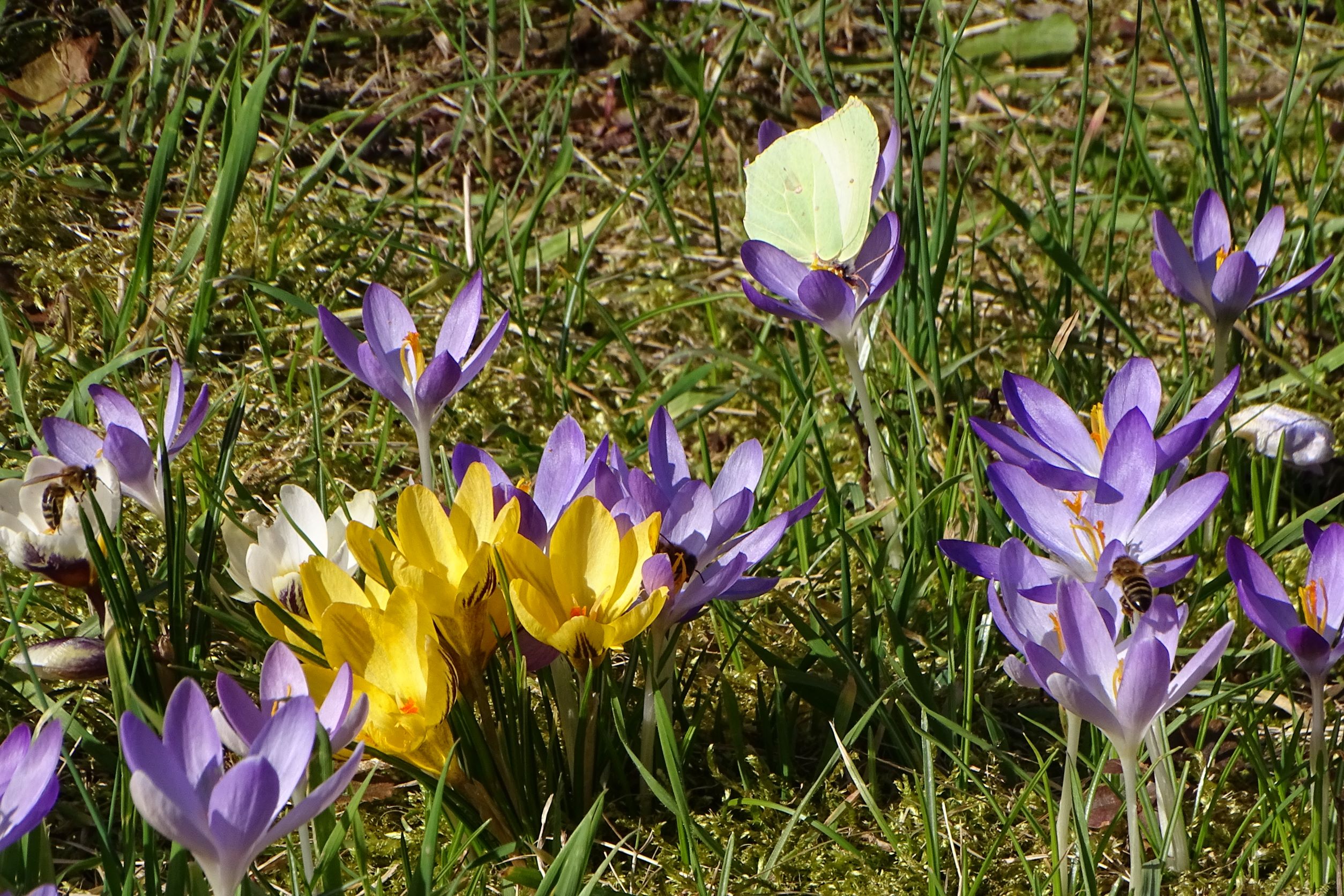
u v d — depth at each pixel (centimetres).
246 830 83
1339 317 117
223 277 113
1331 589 89
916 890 92
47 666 92
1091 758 95
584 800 93
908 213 110
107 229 117
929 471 104
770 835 94
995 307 120
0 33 133
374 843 93
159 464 95
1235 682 99
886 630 99
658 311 113
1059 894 90
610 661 95
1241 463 106
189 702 84
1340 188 134
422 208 131
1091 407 110
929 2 112
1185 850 93
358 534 90
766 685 99
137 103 128
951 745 96
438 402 95
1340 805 91
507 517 90
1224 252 100
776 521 92
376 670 89
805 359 111
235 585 99
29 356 106
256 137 111
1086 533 91
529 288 121
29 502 92
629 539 90
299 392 111
